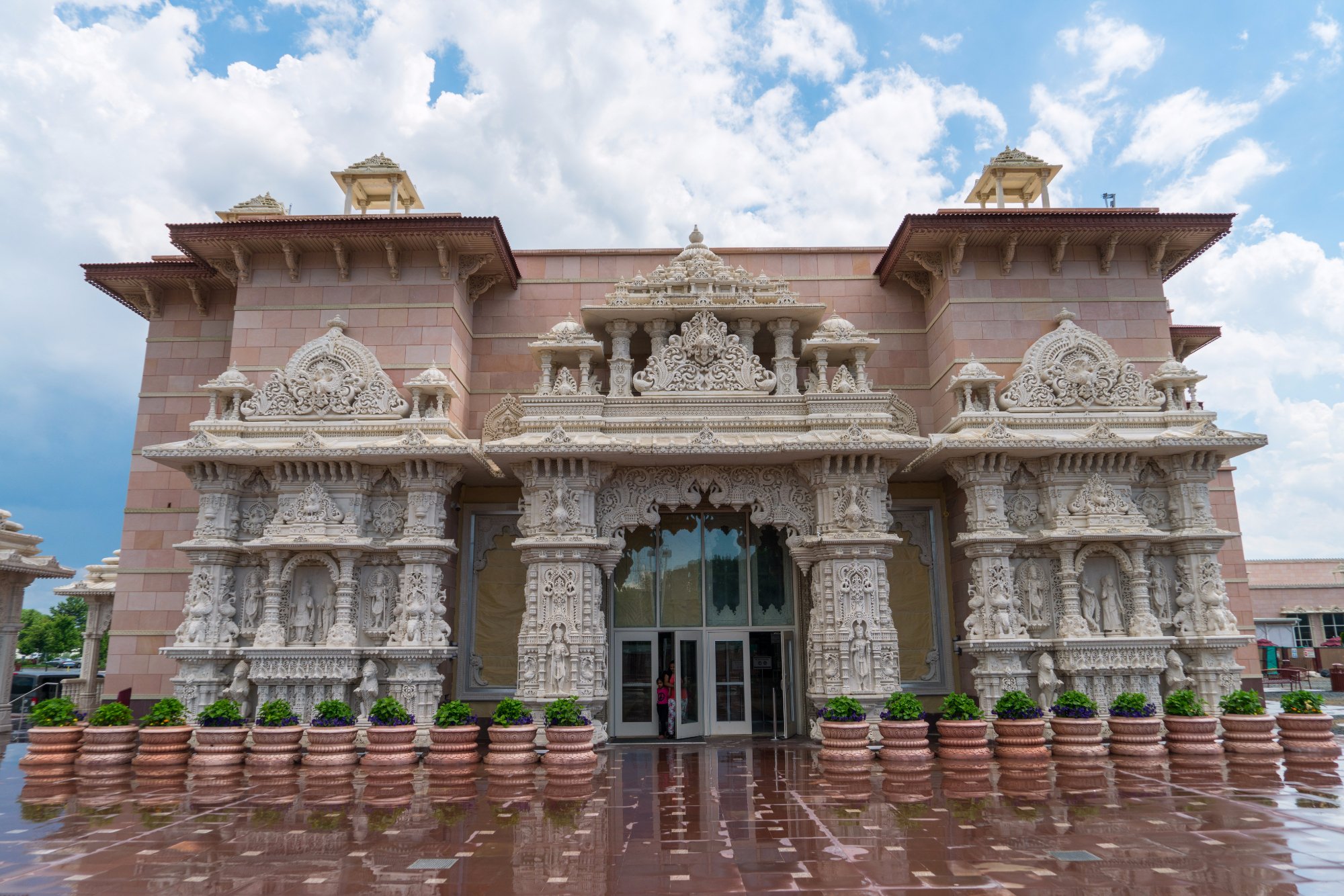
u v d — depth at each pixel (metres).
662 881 6.69
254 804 9.84
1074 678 14.17
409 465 14.59
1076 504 14.76
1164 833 8.13
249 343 16.03
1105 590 14.80
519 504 15.09
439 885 6.62
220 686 14.15
